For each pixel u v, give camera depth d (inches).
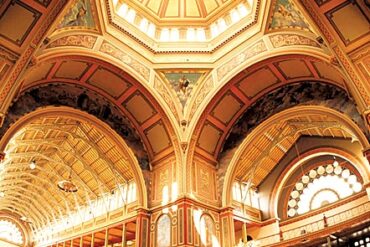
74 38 644.1
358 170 833.5
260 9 677.9
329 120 795.4
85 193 1035.3
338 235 714.8
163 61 773.3
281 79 757.3
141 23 781.3
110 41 705.6
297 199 933.2
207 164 820.0
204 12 805.9
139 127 829.2
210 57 781.9
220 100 780.0
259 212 937.5
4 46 502.6
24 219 1311.5
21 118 655.1
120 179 943.7
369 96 507.8
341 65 526.6
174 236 716.0
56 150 1009.5
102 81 754.2
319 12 508.7
